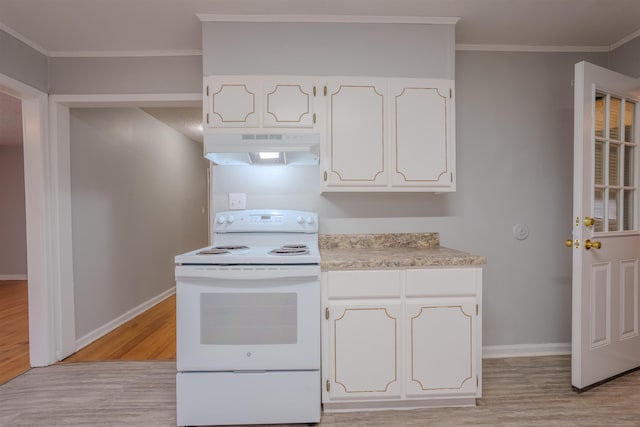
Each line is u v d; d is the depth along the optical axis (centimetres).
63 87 257
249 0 198
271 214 227
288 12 210
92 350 281
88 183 299
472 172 253
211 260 177
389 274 184
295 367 180
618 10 210
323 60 218
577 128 205
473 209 252
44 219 252
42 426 182
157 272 429
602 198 217
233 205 236
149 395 211
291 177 238
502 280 255
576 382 208
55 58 257
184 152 519
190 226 545
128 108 365
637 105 229
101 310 314
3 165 566
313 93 209
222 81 207
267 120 207
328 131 209
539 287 258
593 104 206
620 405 195
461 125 252
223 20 213
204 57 214
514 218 255
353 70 219
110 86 257
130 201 367
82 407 199
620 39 247
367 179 211
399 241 243
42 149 251
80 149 289
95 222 307
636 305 231
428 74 221
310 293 180
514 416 185
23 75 236
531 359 251
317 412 180
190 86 257
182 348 178
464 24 226
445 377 188
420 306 185
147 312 388
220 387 178
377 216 243
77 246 284
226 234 226
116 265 339
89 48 252
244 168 237
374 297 184
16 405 201
